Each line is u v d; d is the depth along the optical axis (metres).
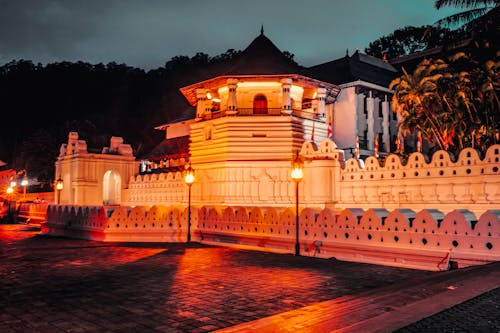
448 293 7.50
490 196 20.16
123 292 9.37
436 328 5.61
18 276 11.33
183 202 36.06
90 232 21.48
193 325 6.98
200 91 35.19
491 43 25.66
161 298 8.82
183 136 57.62
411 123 38.25
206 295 9.11
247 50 35.88
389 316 6.18
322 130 33.59
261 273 11.82
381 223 13.67
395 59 66.56
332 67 54.38
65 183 45.16
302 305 8.29
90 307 8.09
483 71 31.61
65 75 117.44
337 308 7.42
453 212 12.09
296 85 34.06
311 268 12.71
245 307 8.12
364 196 24.98
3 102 115.56
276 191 29.77
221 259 14.57
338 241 14.66
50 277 11.17
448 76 34.59
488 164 20.30
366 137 49.72
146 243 19.64
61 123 104.38
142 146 107.50
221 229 19.14
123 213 20.52
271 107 33.28
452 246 12.05
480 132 32.72
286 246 16.31
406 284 9.74
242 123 31.52
